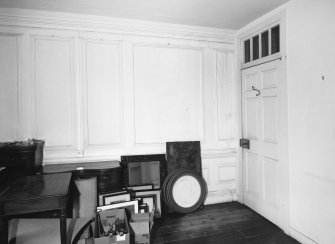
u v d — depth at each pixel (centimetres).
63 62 318
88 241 221
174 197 334
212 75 377
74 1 281
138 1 283
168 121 357
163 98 355
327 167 235
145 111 348
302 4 261
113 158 334
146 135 349
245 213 342
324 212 239
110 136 334
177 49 360
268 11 311
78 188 278
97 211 257
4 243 201
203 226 305
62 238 207
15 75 303
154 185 335
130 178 326
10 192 207
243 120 370
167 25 351
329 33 232
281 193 295
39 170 281
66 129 319
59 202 205
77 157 322
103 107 332
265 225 307
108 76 333
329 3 231
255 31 340
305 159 260
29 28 306
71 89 320
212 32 373
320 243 243
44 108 312
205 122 373
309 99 254
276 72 302
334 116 228
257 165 341
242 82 370
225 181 384
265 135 324
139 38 344
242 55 370
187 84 366
